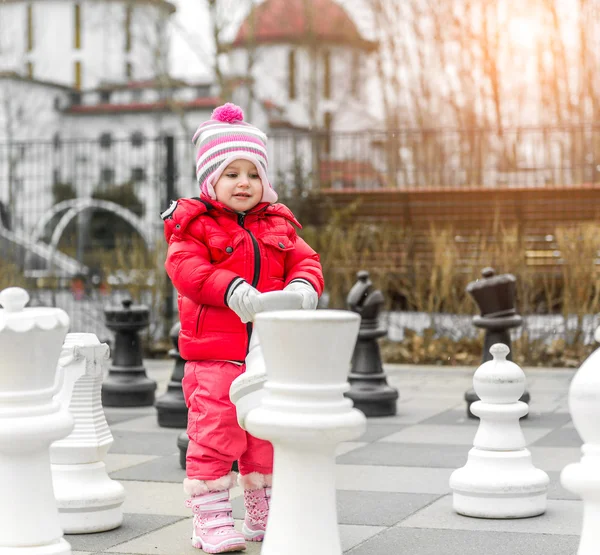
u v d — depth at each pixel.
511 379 3.96
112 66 51.72
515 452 3.93
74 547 3.44
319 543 2.43
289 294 3.18
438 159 18.50
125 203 23.64
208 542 3.35
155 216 15.78
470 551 3.35
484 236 11.02
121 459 5.23
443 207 13.41
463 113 20.75
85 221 18.06
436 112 21.73
